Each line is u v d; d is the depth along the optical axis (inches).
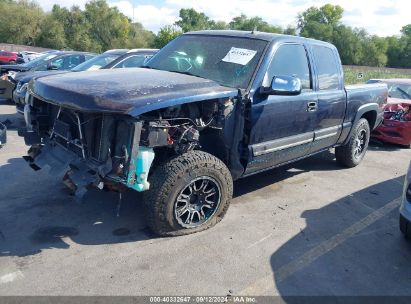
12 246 146.9
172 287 129.2
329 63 221.5
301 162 273.1
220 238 161.3
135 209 181.6
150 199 150.1
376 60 3019.2
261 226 174.6
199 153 157.5
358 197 216.4
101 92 141.3
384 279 142.6
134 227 165.8
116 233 160.2
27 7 2536.9
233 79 174.1
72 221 167.9
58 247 148.0
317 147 221.9
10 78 377.4
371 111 268.5
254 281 135.5
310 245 161.9
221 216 171.3
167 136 146.0
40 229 160.1
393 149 334.0
